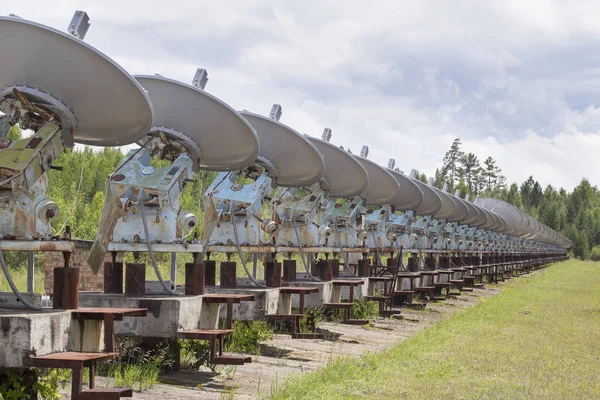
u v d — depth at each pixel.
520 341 18.70
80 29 11.34
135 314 11.18
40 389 10.18
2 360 9.55
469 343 18.11
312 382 12.44
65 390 11.35
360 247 25.83
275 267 17.77
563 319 24.23
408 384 12.70
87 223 29.08
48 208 10.60
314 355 16.36
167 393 11.67
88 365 9.90
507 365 15.08
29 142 10.61
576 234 136.75
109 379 12.13
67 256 10.80
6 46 10.43
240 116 14.91
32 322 9.54
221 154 15.63
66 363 9.51
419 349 16.91
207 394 11.81
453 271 35.34
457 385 12.74
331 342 18.45
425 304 29.00
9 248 10.28
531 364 15.29
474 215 45.53
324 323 21.84
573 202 163.12
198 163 15.14
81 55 10.56
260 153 18.88
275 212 21.47
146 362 13.20
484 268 48.62
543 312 26.47
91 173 36.50
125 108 11.38
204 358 13.84
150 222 14.34
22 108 10.96
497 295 34.66
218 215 17.83
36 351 9.63
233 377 13.38
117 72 10.84
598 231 146.00
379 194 28.08
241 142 15.31
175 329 12.98
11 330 9.52
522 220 70.69
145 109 11.51
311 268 23.62
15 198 10.48
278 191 21.67
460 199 41.97
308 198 21.92
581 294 36.91
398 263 25.91
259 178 18.62
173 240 14.50
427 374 13.81
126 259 28.94
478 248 50.19
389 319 24.22
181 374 13.36
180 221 14.77
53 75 10.75
